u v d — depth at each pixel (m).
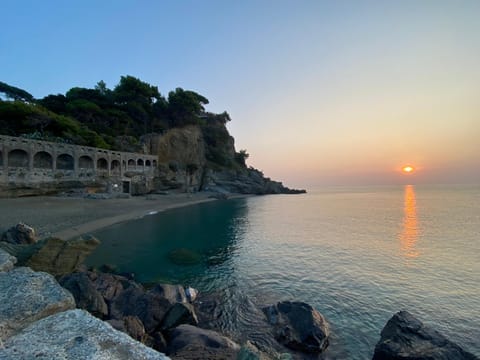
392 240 27.23
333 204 74.94
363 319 11.46
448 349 8.08
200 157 105.62
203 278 15.94
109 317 9.85
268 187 129.38
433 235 30.09
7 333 3.28
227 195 91.94
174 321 9.77
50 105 73.31
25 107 51.16
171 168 84.81
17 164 43.12
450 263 19.38
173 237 26.70
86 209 37.81
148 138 82.44
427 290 14.53
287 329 9.98
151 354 2.88
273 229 33.19
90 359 2.68
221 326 10.58
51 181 47.06
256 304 12.65
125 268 17.44
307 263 19.06
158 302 10.48
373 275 16.72
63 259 14.73
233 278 15.99
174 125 100.44
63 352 2.79
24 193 43.41
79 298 9.73
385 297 13.63
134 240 24.75
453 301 13.26
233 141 136.38
